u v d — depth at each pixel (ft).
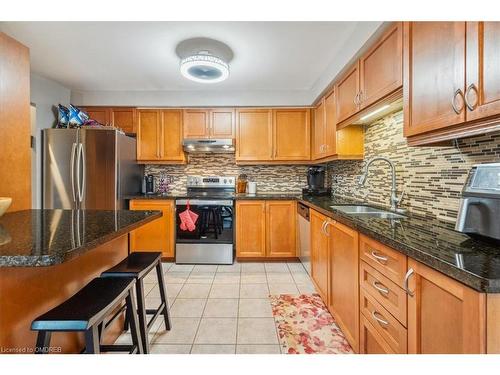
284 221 10.94
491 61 2.82
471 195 3.12
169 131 11.64
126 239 6.30
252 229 10.93
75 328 2.97
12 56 5.43
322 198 10.03
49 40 7.25
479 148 4.14
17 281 3.29
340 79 7.92
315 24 6.36
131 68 9.09
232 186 12.52
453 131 3.46
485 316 2.25
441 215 5.00
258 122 11.64
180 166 12.67
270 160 11.62
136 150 11.59
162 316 6.77
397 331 3.59
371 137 7.93
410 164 5.99
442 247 3.15
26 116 5.76
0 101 5.20
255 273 9.77
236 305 7.34
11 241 2.99
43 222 4.22
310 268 8.68
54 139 9.77
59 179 9.80
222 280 9.11
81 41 7.29
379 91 5.51
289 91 11.30
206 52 7.38
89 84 10.59
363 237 4.62
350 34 6.74
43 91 10.01
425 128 3.86
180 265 10.70
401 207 6.30
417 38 4.04
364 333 4.66
